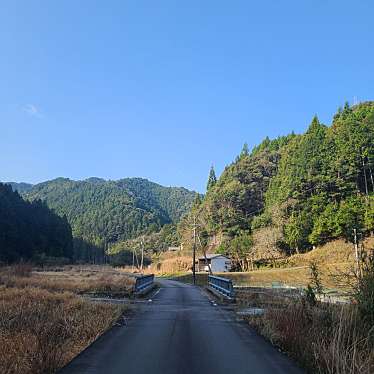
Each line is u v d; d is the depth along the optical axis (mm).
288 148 122188
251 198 119312
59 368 7809
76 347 10141
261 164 128250
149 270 116250
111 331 12383
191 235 121812
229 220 112562
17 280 32625
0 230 93375
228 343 10609
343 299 12961
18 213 111250
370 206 81438
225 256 96000
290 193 97875
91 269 91312
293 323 10461
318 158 95938
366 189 87812
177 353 9266
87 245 156000
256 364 8195
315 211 89312
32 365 7375
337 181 90250
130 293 26734
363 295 8828
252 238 95750
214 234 117000
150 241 153125
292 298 15562
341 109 119062
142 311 18344
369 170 91438
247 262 92938
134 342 10586
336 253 74688
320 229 84625
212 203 120875
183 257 114375
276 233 91500
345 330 8008
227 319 15852
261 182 123438
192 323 14586
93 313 15297
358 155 91312
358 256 9789
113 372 7461
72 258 135875
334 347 7223
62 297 20422
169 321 15062
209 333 12320
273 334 11023
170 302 23484
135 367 7867
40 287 28844
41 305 15477
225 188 121312
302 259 80750
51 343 8680
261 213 115562
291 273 68375
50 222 127438
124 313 17062
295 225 89688
